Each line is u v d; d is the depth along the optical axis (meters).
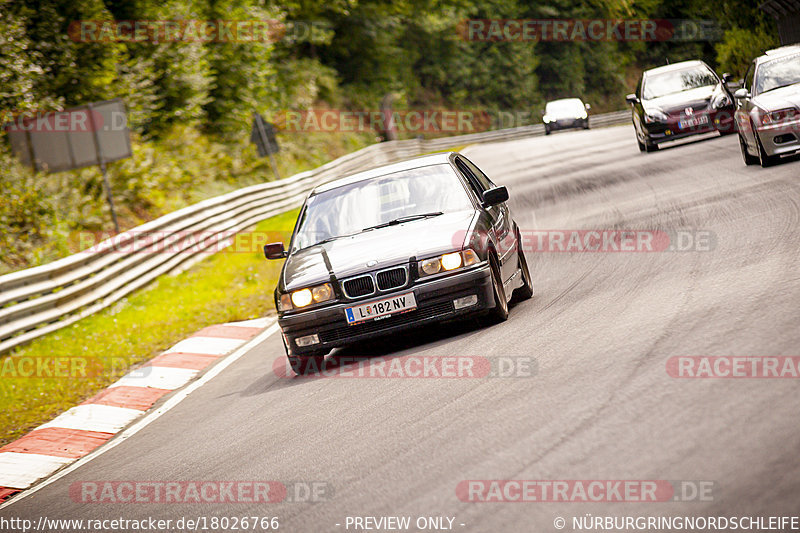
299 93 80.88
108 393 18.06
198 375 18.56
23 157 35.53
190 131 54.22
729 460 7.49
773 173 25.11
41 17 42.25
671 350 11.03
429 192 16.59
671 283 15.27
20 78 37.47
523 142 81.00
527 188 38.84
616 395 9.83
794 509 6.46
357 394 12.98
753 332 10.92
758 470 7.17
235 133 61.62
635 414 9.09
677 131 39.09
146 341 22.55
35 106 37.16
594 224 25.16
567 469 8.13
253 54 63.41
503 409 10.38
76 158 35.19
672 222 21.89
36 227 33.38
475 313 14.83
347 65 101.12
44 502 11.86
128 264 29.95
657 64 137.12
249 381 16.55
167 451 12.96
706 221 20.72
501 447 9.12
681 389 9.47
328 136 81.81
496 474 8.41
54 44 42.53
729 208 21.56
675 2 129.00
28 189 33.69
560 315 14.92
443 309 14.73
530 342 13.46
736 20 82.06
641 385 9.93
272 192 49.41
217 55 60.16
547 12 133.75
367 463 9.75
